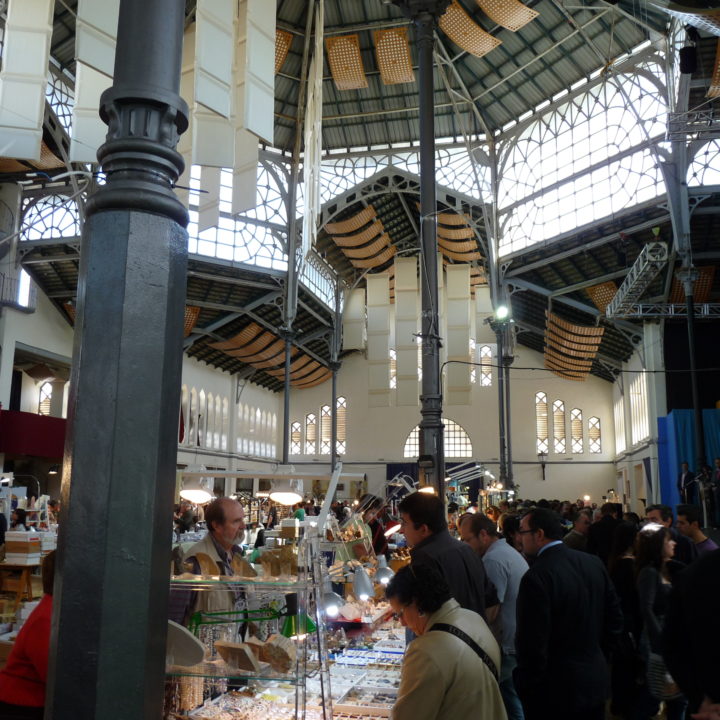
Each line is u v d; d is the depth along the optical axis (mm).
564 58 23891
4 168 23625
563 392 44469
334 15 22219
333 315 37625
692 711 2100
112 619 1978
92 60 5734
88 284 2174
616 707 5727
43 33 7773
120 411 2072
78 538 2020
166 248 2240
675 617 2105
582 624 3805
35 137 7570
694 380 20109
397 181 29266
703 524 18812
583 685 3729
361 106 27031
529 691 3803
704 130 18484
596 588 3914
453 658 2541
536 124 26562
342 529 7477
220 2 6504
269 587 3564
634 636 5652
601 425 43781
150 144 2285
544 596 3709
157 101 2328
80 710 1932
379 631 6227
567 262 27484
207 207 8672
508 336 30516
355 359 47219
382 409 46281
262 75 8125
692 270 20906
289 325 29688
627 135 22859
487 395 45094
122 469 2047
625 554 5906
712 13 9180
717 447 23938
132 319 2133
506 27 21375
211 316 32531
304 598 3645
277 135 28359
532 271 28656
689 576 2020
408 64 22906
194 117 6992
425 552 3971
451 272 27750
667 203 21625
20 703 3172
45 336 27344
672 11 9508
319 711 4004
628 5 20328
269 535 8312
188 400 35688
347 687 4531
